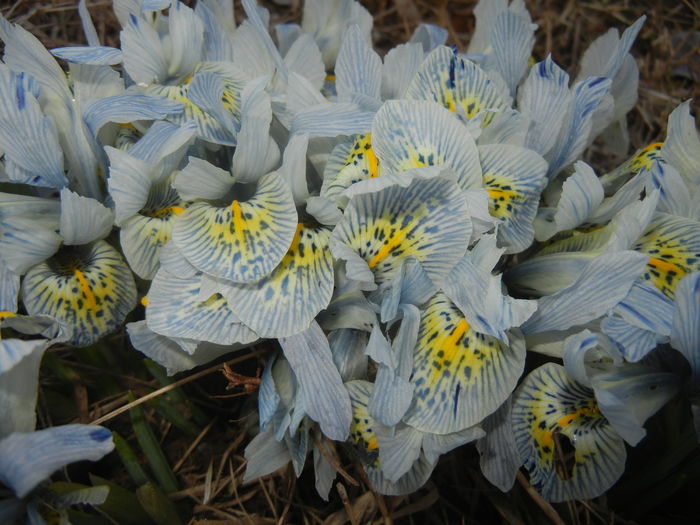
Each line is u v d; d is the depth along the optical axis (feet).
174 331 0.44
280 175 0.45
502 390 0.44
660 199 0.48
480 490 0.54
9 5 0.74
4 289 0.47
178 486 0.54
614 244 0.43
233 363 0.58
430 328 0.45
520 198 0.49
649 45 0.87
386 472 0.43
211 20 0.54
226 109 0.49
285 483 0.55
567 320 0.43
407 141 0.45
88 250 0.51
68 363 0.55
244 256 0.43
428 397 0.43
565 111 0.51
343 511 0.53
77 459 0.38
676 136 0.51
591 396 0.46
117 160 0.44
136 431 0.50
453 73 0.50
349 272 0.41
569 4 0.89
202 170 0.44
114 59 0.49
